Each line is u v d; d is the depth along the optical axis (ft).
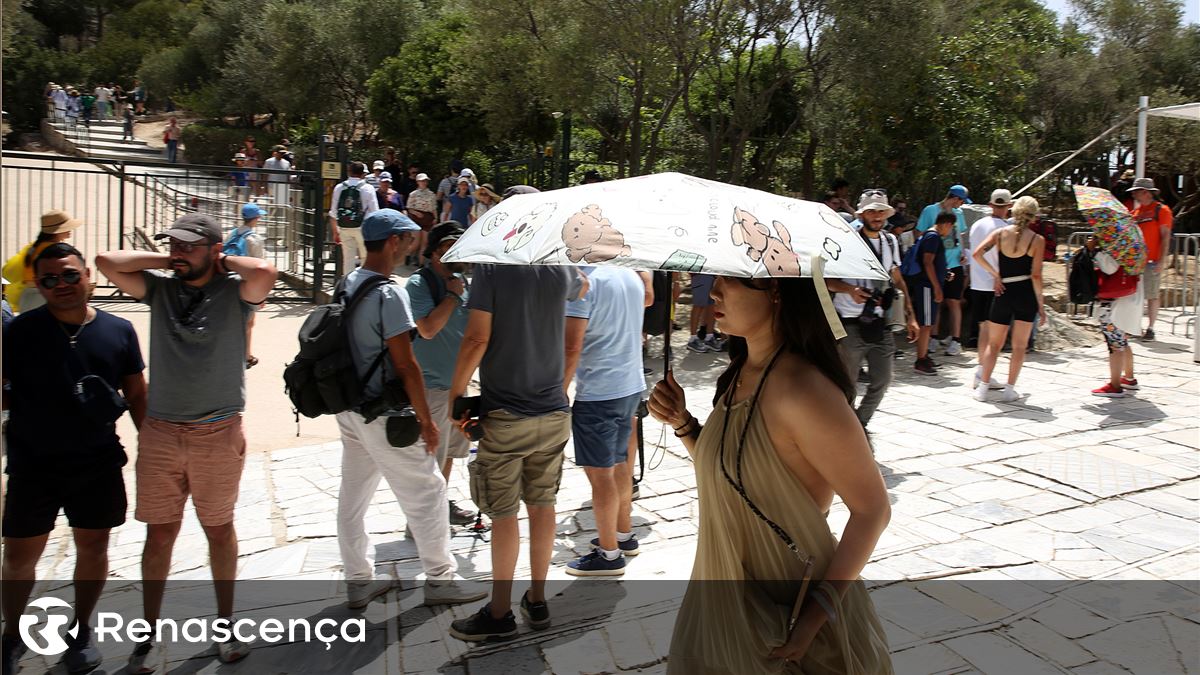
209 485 12.64
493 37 51.78
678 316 40.52
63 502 12.64
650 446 23.32
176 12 160.45
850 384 7.68
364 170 41.78
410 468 13.87
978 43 59.11
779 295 7.76
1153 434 23.73
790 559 7.69
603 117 55.77
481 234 9.65
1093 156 86.58
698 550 8.38
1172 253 46.16
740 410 7.84
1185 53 89.66
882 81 47.21
